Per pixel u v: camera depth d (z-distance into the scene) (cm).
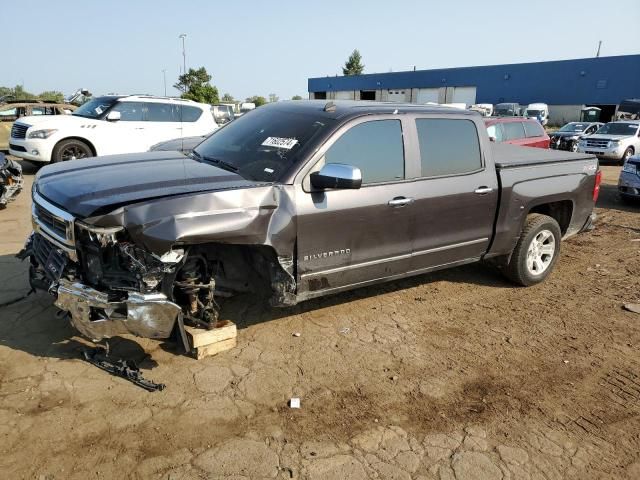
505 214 519
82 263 335
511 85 4600
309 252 392
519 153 609
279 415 332
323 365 393
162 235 317
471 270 630
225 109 1498
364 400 354
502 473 295
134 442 299
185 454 293
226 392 351
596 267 661
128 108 1233
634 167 1070
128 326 330
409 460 300
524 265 560
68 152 1169
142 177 363
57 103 1680
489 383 385
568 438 329
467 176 484
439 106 493
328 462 294
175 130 1286
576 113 4284
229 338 400
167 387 352
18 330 412
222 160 427
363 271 433
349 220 406
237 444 304
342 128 405
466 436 324
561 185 566
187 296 374
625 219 959
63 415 318
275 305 397
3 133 1744
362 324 465
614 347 450
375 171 424
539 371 405
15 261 565
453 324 478
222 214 339
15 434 299
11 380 348
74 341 400
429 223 461
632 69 3919
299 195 379
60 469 277
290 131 421
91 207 312
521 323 488
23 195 962
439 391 370
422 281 584
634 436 334
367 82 5519
